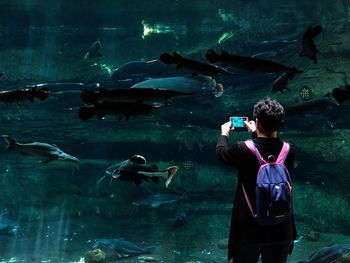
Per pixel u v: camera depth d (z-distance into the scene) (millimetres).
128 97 4082
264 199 3533
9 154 15711
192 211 13219
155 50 19094
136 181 4574
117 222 12922
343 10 17969
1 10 19891
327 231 12078
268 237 3623
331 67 13828
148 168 4520
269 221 3541
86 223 12797
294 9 18125
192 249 10812
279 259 3734
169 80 9562
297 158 13383
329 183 12961
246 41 16438
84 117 4062
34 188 14180
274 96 13875
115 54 18969
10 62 17641
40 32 20516
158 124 15562
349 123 13367
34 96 4527
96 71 17141
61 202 13719
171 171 4496
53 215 13242
